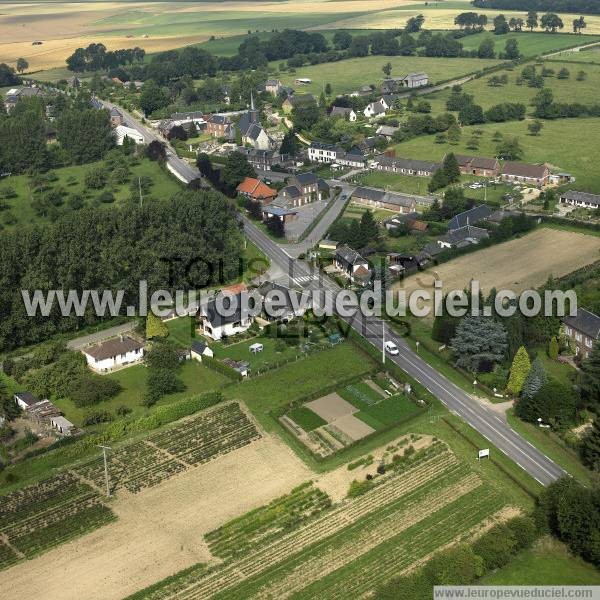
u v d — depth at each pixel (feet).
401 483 427.33
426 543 382.83
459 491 419.95
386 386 524.93
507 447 456.86
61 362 542.16
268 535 390.83
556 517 384.88
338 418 490.49
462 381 527.40
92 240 632.79
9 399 502.38
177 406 492.95
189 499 418.72
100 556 379.76
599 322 541.75
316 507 409.90
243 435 474.49
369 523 397.19
